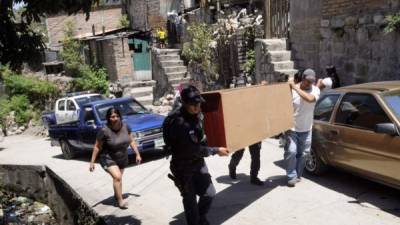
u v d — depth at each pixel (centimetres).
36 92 2461
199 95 479
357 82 998
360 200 623
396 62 876
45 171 1044
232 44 1495
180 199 716
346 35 1020
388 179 579
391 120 574
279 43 1247
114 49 2088
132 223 623
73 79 2277
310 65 1166
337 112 680
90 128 1106
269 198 660
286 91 645
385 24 889
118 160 697
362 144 614
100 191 816
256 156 714
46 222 927
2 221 938
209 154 498
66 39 2347
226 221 591
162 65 1966
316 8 1120
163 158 1059
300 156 704
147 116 1117
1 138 2309
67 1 487
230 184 747
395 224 538
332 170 765
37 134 2233
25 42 507
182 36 2089
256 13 1627
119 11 2880
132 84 2048
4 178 1215
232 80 1470
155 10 2473
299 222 568
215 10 1891
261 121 573
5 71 2439
